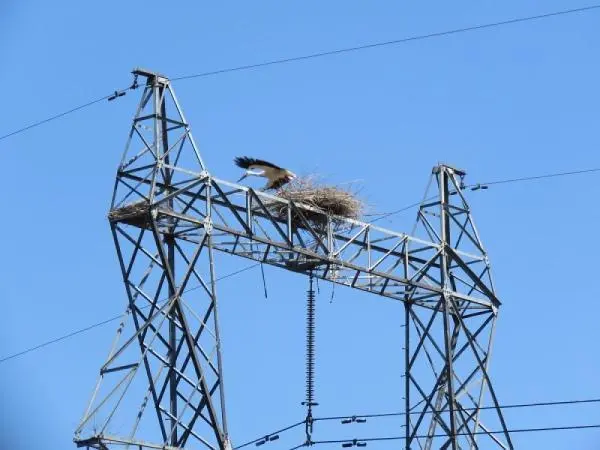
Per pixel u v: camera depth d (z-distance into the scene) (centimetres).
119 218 10994
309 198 11800
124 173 11050
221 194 11200
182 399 11025
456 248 12750
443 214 12662
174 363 10988
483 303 12662
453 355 12531
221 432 10875
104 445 10412
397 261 12362
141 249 11025
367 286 12250
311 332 12025
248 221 11331
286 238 11556
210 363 10919
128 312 10856
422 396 12288
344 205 11888
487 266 12750
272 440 11775
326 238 11950
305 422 11869
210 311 11044
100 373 10556
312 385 11931
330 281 12019
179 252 11256
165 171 11162
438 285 12531
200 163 11181
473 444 12212
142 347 10894
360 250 12075
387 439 11725
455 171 12912
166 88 11269
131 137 11119
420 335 12450
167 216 10975
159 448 10638
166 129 11231
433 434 12262
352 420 11744
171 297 10844
